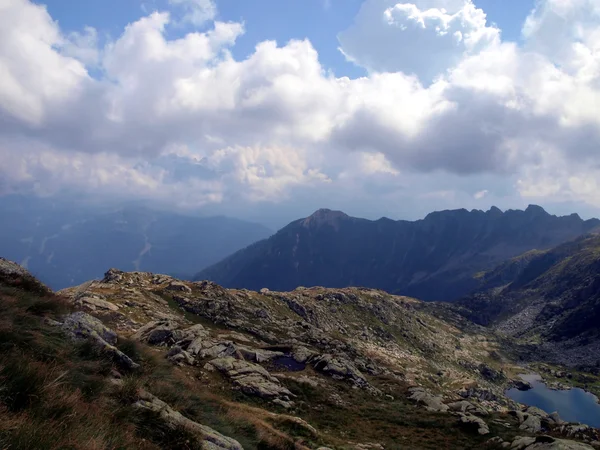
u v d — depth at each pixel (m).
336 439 30.02
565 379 184.75
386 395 56.03
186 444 11.73
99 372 13.95
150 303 72.12
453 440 36.00
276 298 122.56
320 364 60.75
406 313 186.62
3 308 14.29
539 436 31.02
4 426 7.19
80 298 60.69
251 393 39.66
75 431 8.30
